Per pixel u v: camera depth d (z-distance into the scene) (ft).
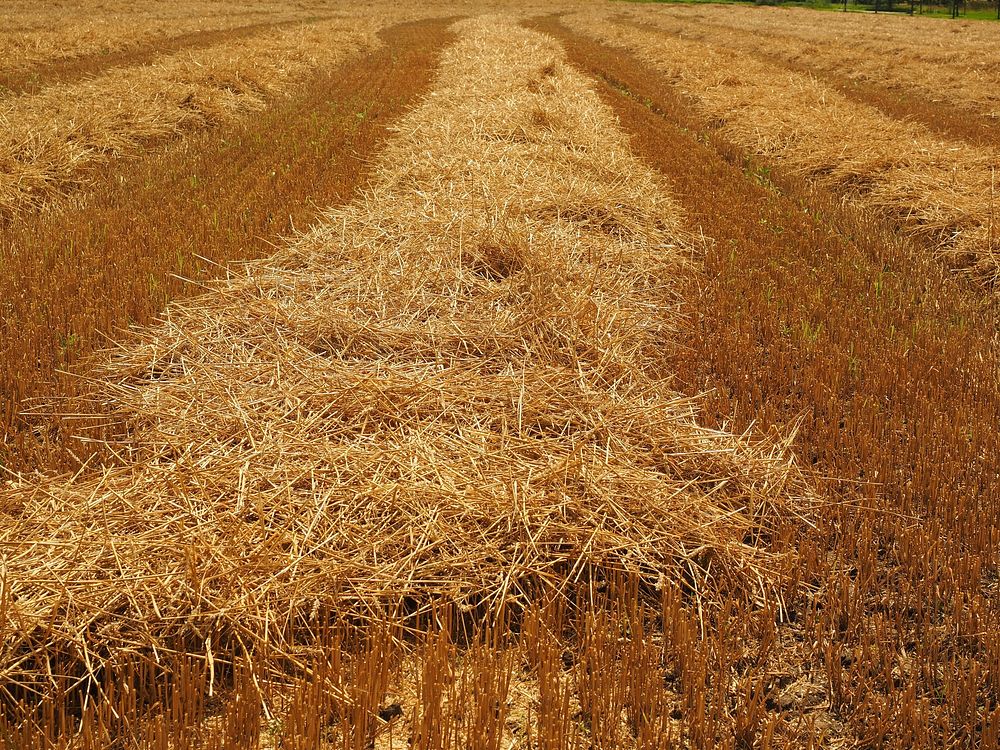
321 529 11.09
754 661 9.98
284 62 61.11
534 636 9.75
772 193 31.94
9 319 18.34
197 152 35.83
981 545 11.83
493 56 66.13
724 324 19.74
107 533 10.66
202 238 24.22
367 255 21.62
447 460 12.63
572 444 13.55
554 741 8.36
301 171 32.81
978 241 24.64
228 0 143.74
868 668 9.55
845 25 123.34
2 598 9.28
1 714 8.38
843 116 44.24
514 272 20.71
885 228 28.09
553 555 11.14
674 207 28.55
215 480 11.93
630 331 18.56
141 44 74.95
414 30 107.65
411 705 9.09
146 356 16.63
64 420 14.61
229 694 9.15
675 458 13.47
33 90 45.70
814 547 11.85
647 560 11.23
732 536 11.93
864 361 17.75
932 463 13.83
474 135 35.17
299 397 14.53
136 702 8.77
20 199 26.84
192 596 9.78
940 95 57.82
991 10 194.08
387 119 43.45
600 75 66.59
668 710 9.04
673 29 115.55
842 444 14.79
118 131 35.78
